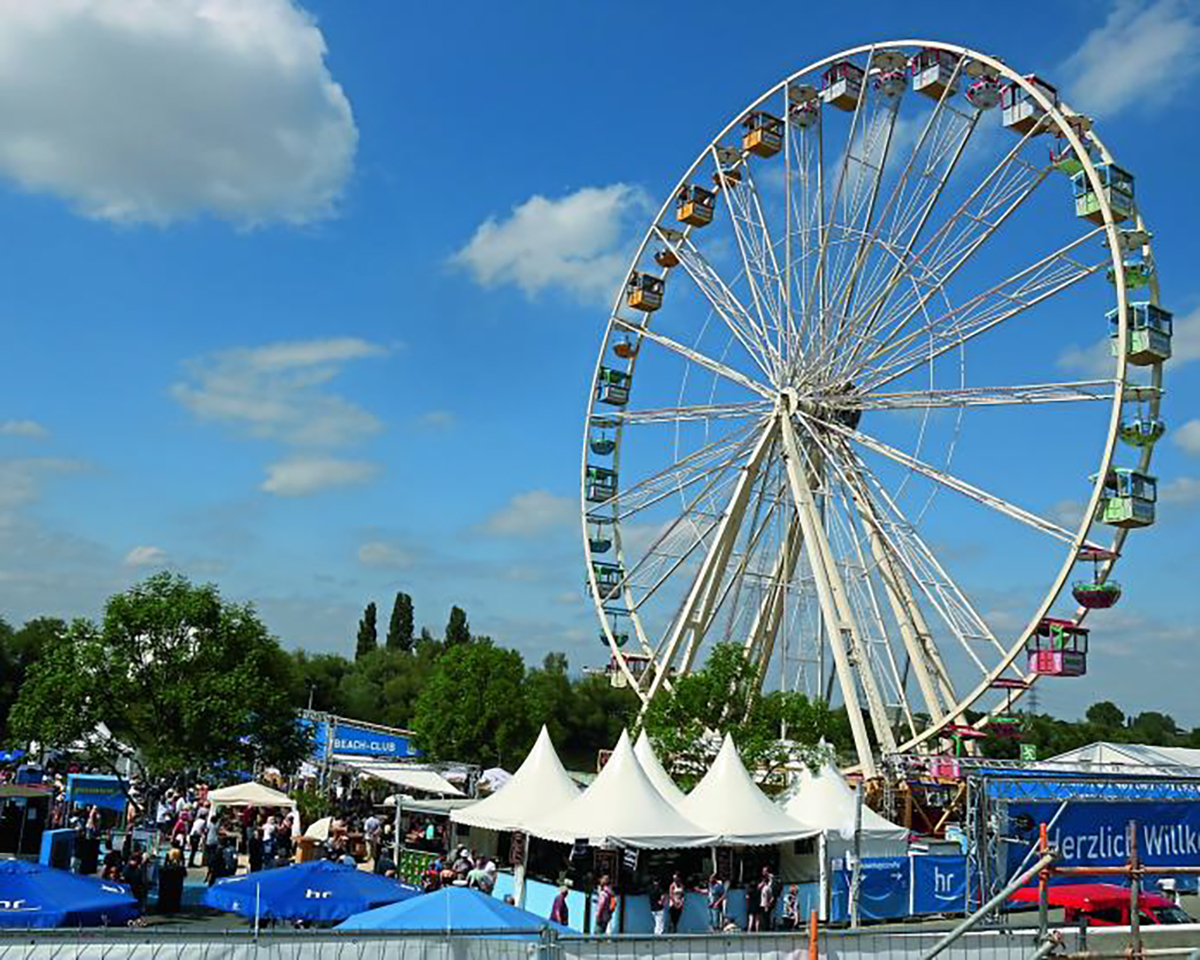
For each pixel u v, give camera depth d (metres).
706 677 47.88
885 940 15.45
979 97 44.91
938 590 42.66
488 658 82.50
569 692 121.12
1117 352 39.81
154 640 42.66
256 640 44.38
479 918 16.02
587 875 31.58
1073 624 40.78
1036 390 41.56
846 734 54.25
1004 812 32.38
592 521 57.97
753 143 52.56
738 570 50.19
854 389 47.53
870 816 37.12
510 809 34.84
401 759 66.31
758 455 49.22
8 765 57.22
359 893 20.27
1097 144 41.88
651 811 30.92
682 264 56.16
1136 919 15.16
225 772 43.09
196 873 36.81
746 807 32.84
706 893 31.70
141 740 44.44
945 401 44.00
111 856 30.33
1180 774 47.41
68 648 42.81
